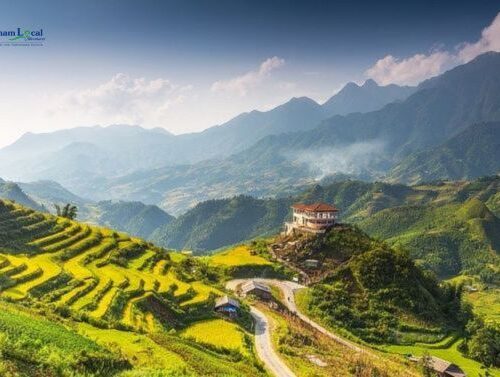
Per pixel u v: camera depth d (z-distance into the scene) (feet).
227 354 380.78
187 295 505.66
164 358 301.02
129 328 368.48
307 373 369.50
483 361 555.28
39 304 361.51
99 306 408.67
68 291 429.79
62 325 317.42
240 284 649.20
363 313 597.52
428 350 555.69
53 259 527.81
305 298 611.88
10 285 409.90
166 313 451.12
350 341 529.04
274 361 392.47
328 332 539.29
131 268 567.59
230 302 499.51
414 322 604.49
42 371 199.93
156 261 628.28
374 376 406.41
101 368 236.63
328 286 645.51
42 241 571.28
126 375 236.43
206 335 427.74
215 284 618.44
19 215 636.07
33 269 453.17
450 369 480.23
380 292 636.48
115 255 591.78
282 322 509.35
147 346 319.47
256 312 539.29
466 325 634.84
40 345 229.04
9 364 191.11
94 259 563.07
